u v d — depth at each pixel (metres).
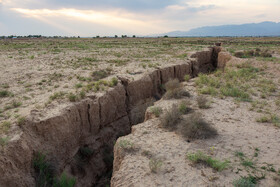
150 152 6.89
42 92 12.65
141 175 5.84
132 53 32.59
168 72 19.30
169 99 12.27
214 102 11.58
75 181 9.10
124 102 14.18
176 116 8.84
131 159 6.62
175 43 58.91
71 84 14.44
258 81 15.86
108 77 16.03
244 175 5.64
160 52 33.25
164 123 8.73
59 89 13.16
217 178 5.56
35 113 9.05
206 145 7.21
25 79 15.85
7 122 8.09
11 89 13.27
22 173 7.31
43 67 20.14
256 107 10.77
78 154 10.27
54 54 29.97
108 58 26.91
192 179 5.58
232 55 28.44
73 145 9.98
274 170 5.77
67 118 9.55
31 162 7.85
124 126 13.68
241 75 17.73
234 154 6.64
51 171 8.30
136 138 7.86
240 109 10.55
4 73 17.38
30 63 22.14
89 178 10.13
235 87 13.81
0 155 6.66
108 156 11.55
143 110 13.80
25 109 9.68
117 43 56.56
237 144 7.23
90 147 10.97
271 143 7.24
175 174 5.81
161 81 18.66
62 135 9.23
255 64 21.89
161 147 7.18
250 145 7.15
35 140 8.27
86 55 29.53
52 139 8.83
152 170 5.96
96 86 12.95
